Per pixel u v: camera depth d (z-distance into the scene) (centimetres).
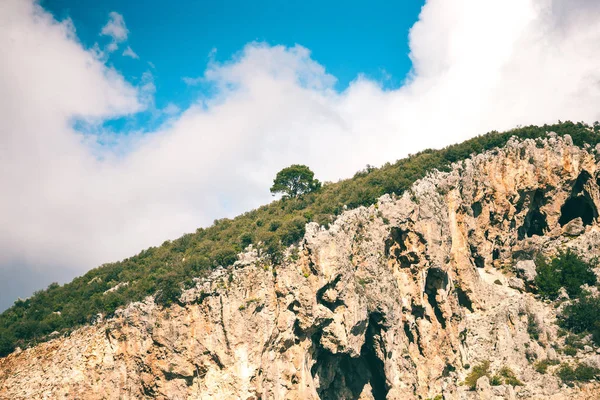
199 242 11969
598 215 13700
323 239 9975
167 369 9075
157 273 10569
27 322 9862
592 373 10606
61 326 9844
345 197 11781
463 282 12106
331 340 9819
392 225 11006
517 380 10744
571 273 12756
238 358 9038
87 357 9275
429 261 11169
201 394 8962
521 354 11288
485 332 11681
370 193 11581
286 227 10362
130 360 9275
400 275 11131
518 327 11694
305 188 13875
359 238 10688
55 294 11406
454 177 12519
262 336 9262
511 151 13600
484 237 13162
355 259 10494
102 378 9162
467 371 11062
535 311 12075
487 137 14375
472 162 13162
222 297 9325
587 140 14275
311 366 9856
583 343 11344
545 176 13500
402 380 10206
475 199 12938
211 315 9244
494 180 13312
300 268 9812
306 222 10581
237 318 9225
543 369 10931
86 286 11406
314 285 9712
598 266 12875
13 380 9125
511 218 13400
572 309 11950
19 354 9469
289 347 9575
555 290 12512
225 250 10075
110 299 9938
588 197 13875
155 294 9569
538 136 14100
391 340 10281
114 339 9388
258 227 11462
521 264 13038
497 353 11281
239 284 9444
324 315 9738
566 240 13550
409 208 11256
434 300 11419
